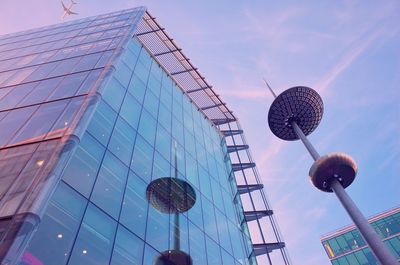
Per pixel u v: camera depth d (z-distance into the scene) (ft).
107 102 50.62
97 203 34.01
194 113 99.86
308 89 63.67
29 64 63.62
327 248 167.84
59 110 40.37
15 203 25.07
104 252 30.45
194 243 48.80
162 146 60.70
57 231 26.86
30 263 22.76
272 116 66.33
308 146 57.98
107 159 40.88
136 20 88.79
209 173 77.92
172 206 50.06
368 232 38.91
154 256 37.65
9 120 40.06
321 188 52.37
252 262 66.64
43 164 29.50
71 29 92.02
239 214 80.53
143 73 77.87
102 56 60.23
